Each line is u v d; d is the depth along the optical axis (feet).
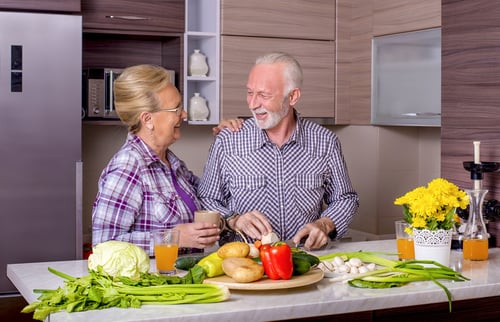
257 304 6.11
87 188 14.14
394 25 13.16
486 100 9.40
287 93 9.14
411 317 7.49
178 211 8.14
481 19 9.46
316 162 9.57
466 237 8.18
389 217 14.67
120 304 5.98
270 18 13.80
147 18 13.00
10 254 11.65
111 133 14.30
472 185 9.65
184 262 7.09
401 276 6.91
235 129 9.57
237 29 13.58
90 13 12.60
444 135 10.16
